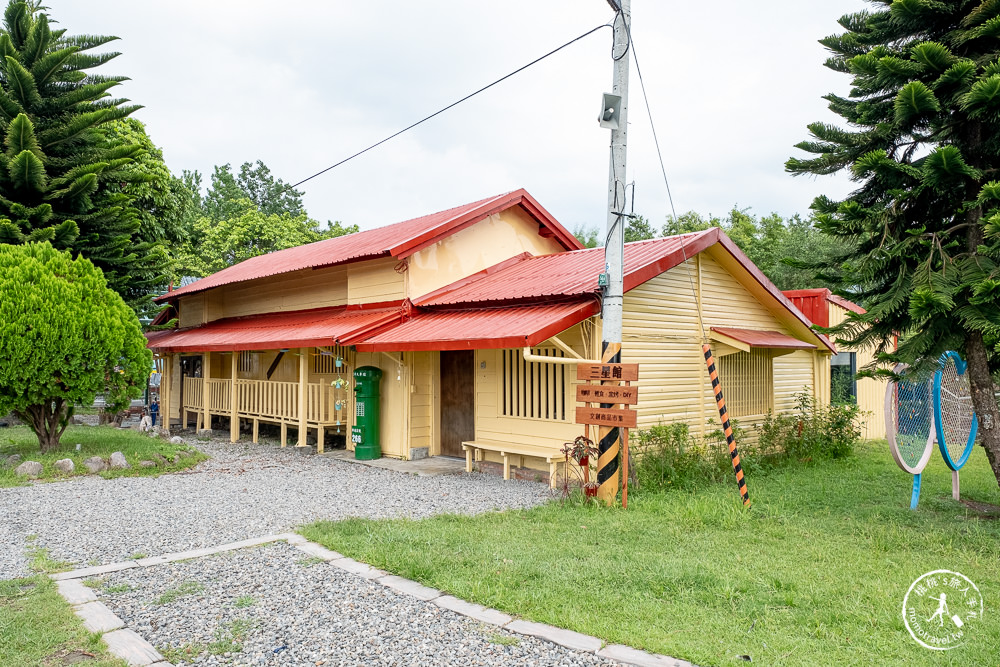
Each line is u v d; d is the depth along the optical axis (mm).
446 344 9375
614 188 8086
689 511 7445
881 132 7727
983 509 8219
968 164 7676
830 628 4367
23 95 14227
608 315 8102
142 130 20453
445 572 5387
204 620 4523
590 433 9234
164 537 6672
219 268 34219
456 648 4098
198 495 8773
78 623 4418
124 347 11281
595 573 5332
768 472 10680
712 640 4152
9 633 4234
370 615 4594
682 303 11148
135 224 15578
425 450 12219
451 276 12594
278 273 14305
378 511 7895
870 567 5605
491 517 7410
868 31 8367
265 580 5301
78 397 10641
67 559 5930
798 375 14273
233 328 16297
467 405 11789
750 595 4914
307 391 13289
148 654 3988
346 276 14008
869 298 8398
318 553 5996
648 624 4406
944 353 7906
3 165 13625
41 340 10055
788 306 12734
